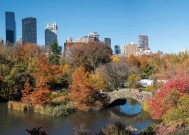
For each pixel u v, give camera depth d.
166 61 123.69
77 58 96.81
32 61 91.50
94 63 97.69
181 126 36.94
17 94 76.12
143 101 65.12
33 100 63.34
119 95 68.19
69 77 84.94
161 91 44.78
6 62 90.94
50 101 64.44
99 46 100.62
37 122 54.22
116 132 38.59
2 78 77.06
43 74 78.88
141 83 84.00
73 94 65.44
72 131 48.28
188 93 41.62
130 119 56.62
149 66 114.00
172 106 40.91
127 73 85.00
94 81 68.81
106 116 59.84
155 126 40.91
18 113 61.72
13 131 48.44
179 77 48.34
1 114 60.75
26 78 77.69
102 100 67.75
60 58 106.25
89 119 56.97
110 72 79.56
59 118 57.62
